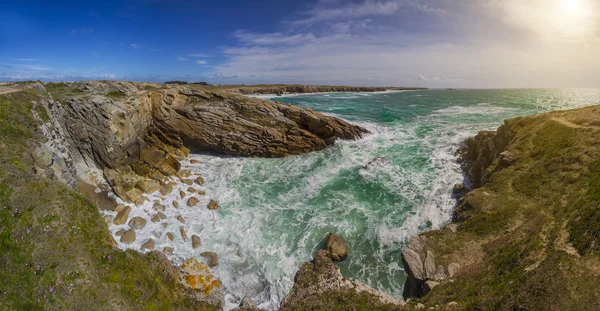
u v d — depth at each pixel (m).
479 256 8.97
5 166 9.16
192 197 14.90
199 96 24.41
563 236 7.29
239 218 13.46
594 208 7.15
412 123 30.73
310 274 9.74
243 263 10.71
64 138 14.22
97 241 8.96
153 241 11.37
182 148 21.59
